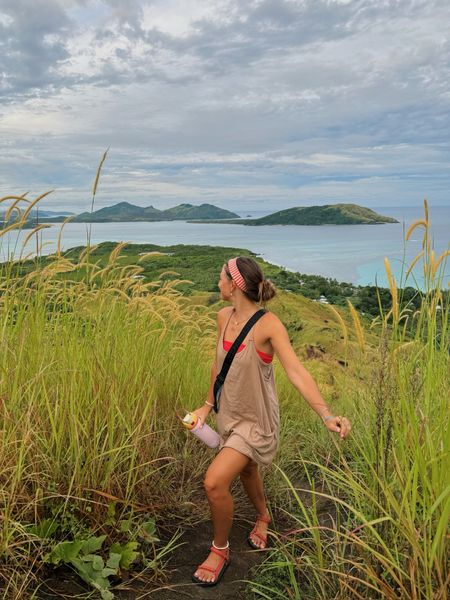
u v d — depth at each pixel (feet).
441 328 9.38
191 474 12.83
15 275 10.57
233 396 9.90
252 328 9.88
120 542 9.91
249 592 9.37
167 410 14.62
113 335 12.29
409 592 7.50
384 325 8.66
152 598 8.89
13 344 10.58
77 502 9.57
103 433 10.77
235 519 12.04
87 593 8.46
